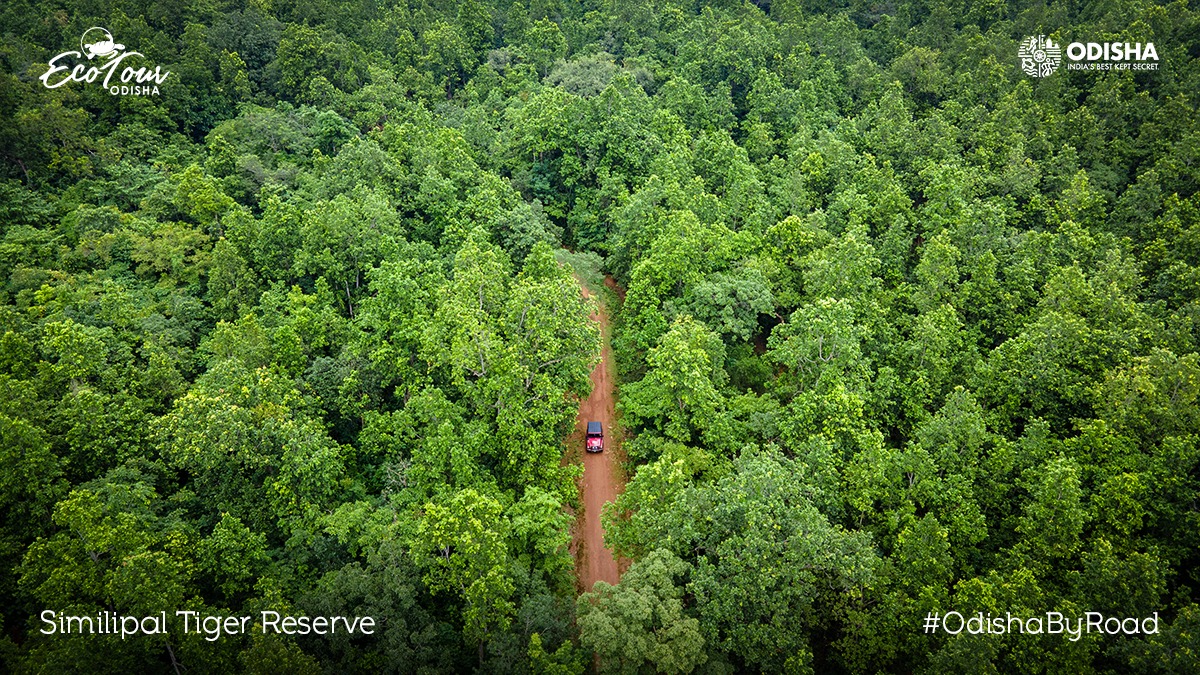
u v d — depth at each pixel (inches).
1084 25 4970.5
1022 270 2994.6
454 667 1830.7
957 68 4886.8
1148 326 2623.0
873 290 2977.4
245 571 1886.1
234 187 3555.6
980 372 2536.9
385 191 3319.4
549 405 2298.2
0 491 1958.7
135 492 1991.9
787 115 4517.7
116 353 2493.8
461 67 5580.7
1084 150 3983.8
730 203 3499.0
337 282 2977.4
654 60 5615.2
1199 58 4517.7
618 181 3772.1
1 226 3088.1
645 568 1777.8
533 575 1966.0
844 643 1875.0
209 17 4904.0
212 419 1990.7
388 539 1865.2
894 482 2143.2
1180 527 2052.2
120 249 3048.7
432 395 2256.4
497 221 3292.3
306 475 2046.0
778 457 2100.1
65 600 1729.8
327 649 1747.0
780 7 6072.8
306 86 4591.5
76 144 3590.1
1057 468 1959.9
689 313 2851.9
